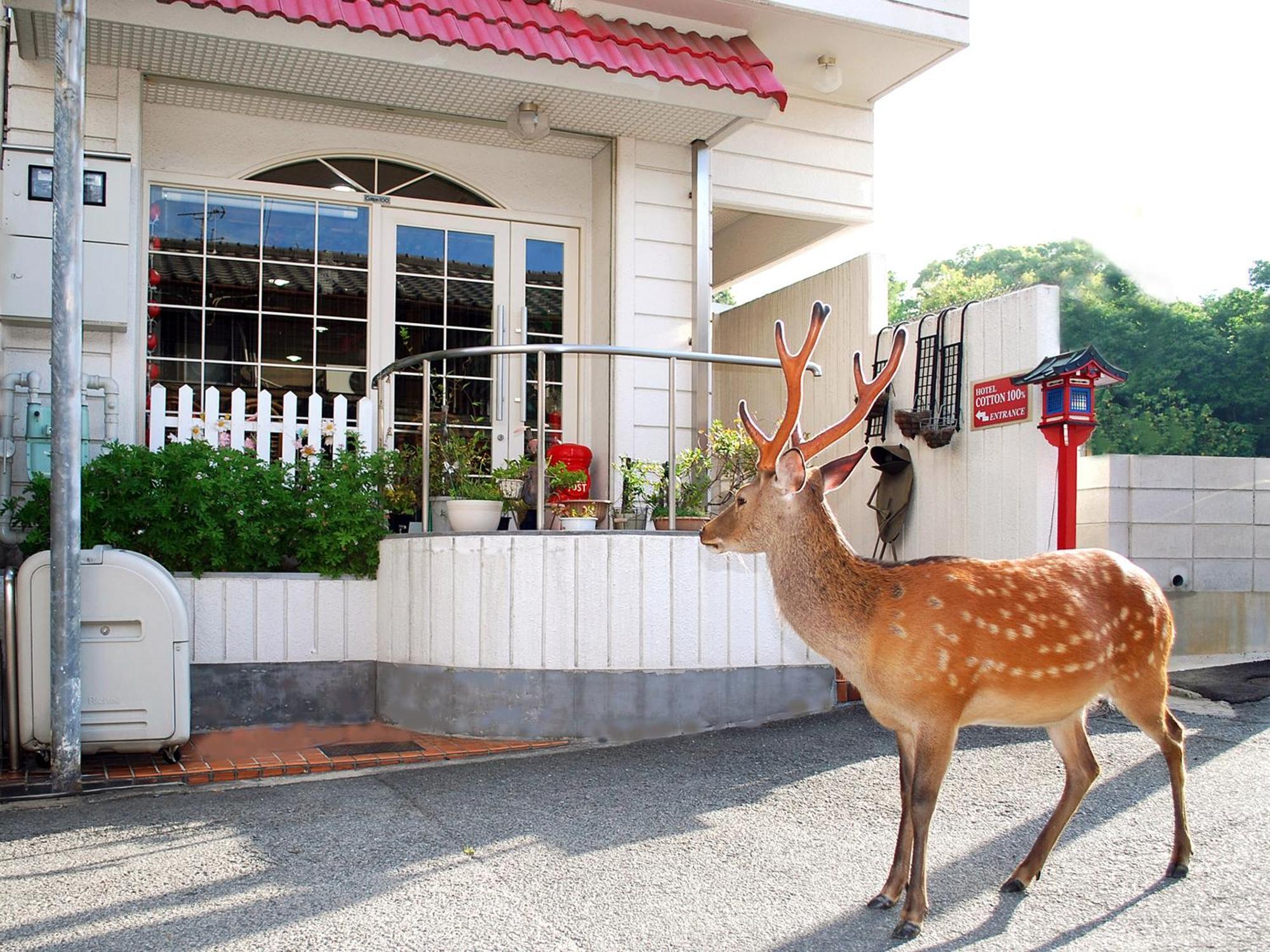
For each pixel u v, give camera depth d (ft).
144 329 28.63
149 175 29.30
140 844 16.80
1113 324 70.74
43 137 26.81
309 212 30.89
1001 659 13.85
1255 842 15.70
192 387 29.71
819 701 24.99
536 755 22.43
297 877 15.26
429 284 31.91
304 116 30.27
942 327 28.86
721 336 41.75
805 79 35.35
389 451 27.35
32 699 20.74
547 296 33.12
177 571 25.07
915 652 13.84
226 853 16.33
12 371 26.13
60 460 20.10
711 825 17.44
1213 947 12.48
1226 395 67.87
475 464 29.71
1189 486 30.25
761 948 12.86
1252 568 30.58
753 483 15.31
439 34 26.18
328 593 25.88
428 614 24.53
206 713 24.81
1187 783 18.29
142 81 27.71
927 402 29.43
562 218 33.22
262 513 25.36
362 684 26.07
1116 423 67.21
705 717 23.91
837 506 33.86
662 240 32.50
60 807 19.11
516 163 32.83
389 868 15.62
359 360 31.19
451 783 20.31
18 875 15.44
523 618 23.63
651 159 32.48
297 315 30.68
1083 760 14.98
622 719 23.45
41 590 20.83
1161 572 29.94
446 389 31.96
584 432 32.91
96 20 24.56
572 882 15.02
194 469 24.45
